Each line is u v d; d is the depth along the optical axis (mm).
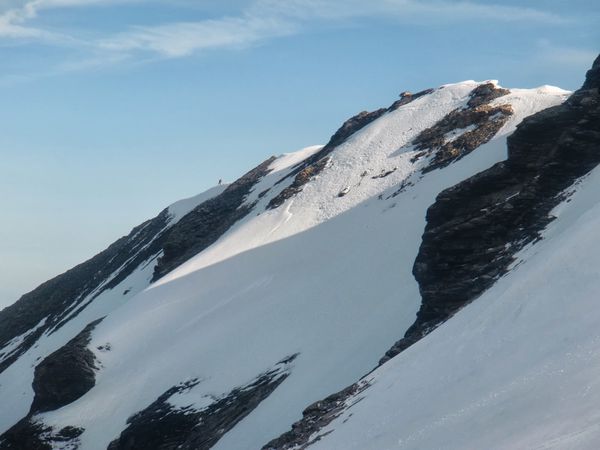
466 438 23859
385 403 32562
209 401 60500
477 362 30141
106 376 73688
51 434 67688
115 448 62406
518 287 33625
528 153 51875
